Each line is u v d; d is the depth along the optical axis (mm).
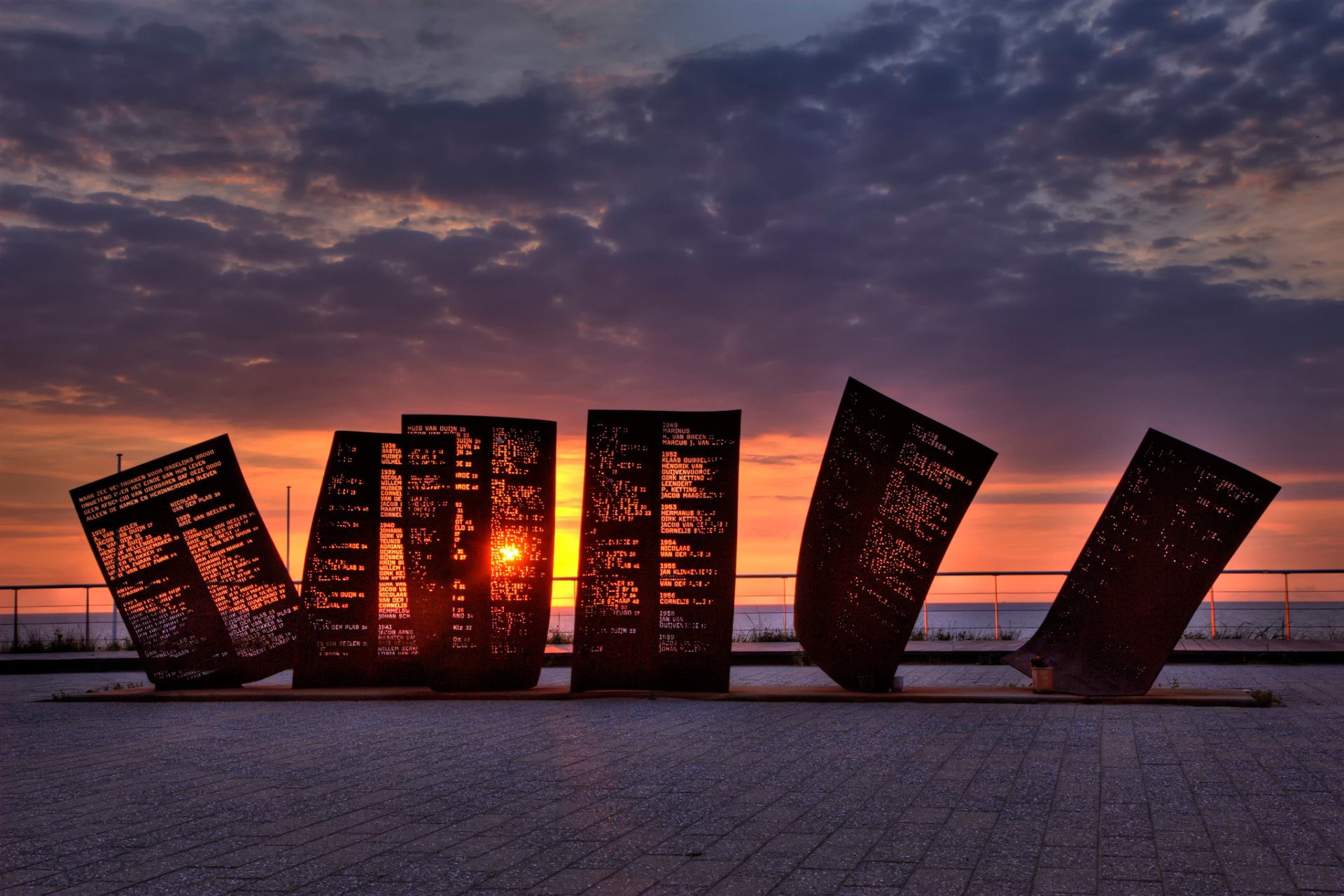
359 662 14805
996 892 5219
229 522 14859
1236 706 12031
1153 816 6750
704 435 13938
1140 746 9414
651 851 6086
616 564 13945
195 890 5504
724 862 5848
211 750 10008
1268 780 7809
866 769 8539
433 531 14266
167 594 14797
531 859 5961
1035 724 10930
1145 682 12641
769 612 23797
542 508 14438
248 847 6336
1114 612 13023
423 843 6359
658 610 13828
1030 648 13422
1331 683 14219
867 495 13266
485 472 14297
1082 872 5543
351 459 15039
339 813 7211
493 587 14172
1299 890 5164
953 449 12922
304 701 13906
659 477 13945
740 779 8164
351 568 14930
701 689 13617
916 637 21562
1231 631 21172
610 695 13578
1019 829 6492
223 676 14688
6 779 8625
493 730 10984
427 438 14328
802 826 6637
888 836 6367
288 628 14773
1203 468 12664
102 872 5848
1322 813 6734
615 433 14039
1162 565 12797
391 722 11781
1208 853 5855
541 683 15367
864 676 13305
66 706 13703
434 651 14102
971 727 10789
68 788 8250
